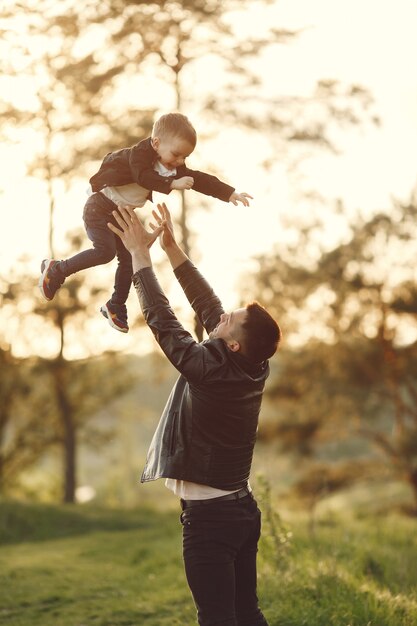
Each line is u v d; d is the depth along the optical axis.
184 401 3.85
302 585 6.71
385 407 25.64
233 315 3.85
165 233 4.36
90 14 11.32
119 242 4.32
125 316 4.35
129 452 31.02
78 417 26.27
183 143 3.96
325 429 26.25
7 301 18.75
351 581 6.86
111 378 26.08
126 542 12.40
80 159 11.68
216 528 3.77
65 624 6.65
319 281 22.25
